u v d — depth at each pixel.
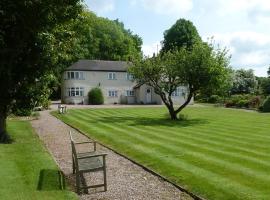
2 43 18.25
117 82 68.56
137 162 15.70
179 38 84.25
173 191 11.50
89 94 65.19
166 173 13.70
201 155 16.61
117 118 35.75
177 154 16.94
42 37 19.02
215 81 34.38
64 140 21.92
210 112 45.53
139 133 24.52
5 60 18.78
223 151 17.58
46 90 21.14
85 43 81.94
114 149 18.94
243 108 53.25
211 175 13.02
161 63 35.19
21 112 21.39
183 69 34.06
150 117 37.03
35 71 19.83
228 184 11.88
